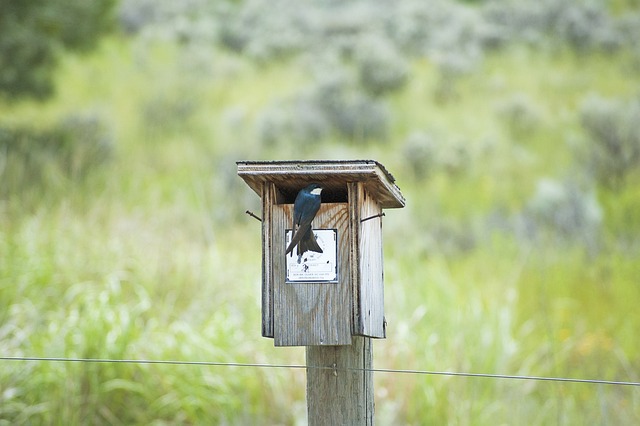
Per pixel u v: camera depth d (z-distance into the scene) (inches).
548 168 898.1
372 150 979.3
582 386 386.9
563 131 1006.4
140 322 376.2
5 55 781.3
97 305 370.3
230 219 674.8
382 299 214.8
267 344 374.9
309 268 190.5
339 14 1385.3
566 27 1318.9
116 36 1266.0
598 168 823.7
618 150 832.3
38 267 404.2
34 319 366.9
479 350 375.9
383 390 344.8
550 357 387.9
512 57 1270.9
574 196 721.6
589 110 952.3
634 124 872.9
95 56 1154.0
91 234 459.5
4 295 384.8
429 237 674.2
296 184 196.4
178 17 1389.0
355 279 188.9
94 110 950.4
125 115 1009.5
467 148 955.3
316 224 191.2
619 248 602.2
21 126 826.2
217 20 1402.6
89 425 326.0
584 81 1171.3
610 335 445.1
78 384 327.9
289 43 1294.3
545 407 356.2
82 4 805.2
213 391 345.1
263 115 995.9
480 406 344.2
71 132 816.9
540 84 1173.1
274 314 191.2
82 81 1093.8
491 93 1147.9
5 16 777.6
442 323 399.5
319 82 1069.8
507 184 863.1
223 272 442.9
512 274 528.1
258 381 351.9
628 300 492.7
